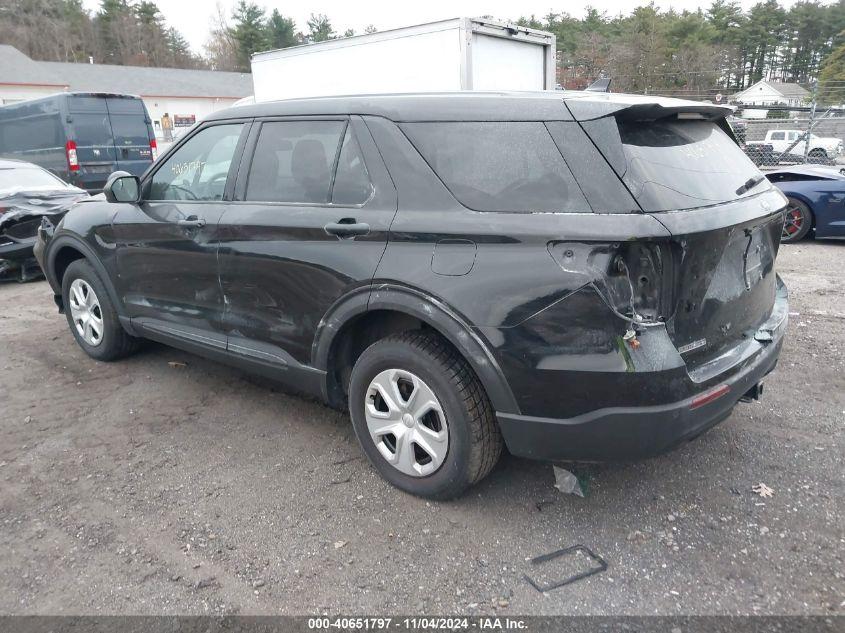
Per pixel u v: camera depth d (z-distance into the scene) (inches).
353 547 111.3
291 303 133.5
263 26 2869.1
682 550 108.4
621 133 103.7
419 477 121.8
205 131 156.1
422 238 112.1
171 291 162.2
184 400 171.6
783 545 108.8
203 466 138.6
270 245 134.4
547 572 104.2
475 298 105.6
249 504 124.3
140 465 139.6
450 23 347.6
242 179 144.9
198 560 109.0
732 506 119.7
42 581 105.0
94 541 114.5
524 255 102.1
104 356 196.1
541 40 389.4
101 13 3034.0
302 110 136.2
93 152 538.0
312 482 131.3
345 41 394.9
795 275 281.1
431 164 114.8
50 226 211.3
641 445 100.3
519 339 102.4
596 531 113.8
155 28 3090.6
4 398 175.5
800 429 146.6
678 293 99.3
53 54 2785.4
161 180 165.6
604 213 97.9
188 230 152.6
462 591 100.7
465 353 107.7
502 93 117.4
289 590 101.8
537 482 129.2
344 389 137.0
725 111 124.5
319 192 129.8
